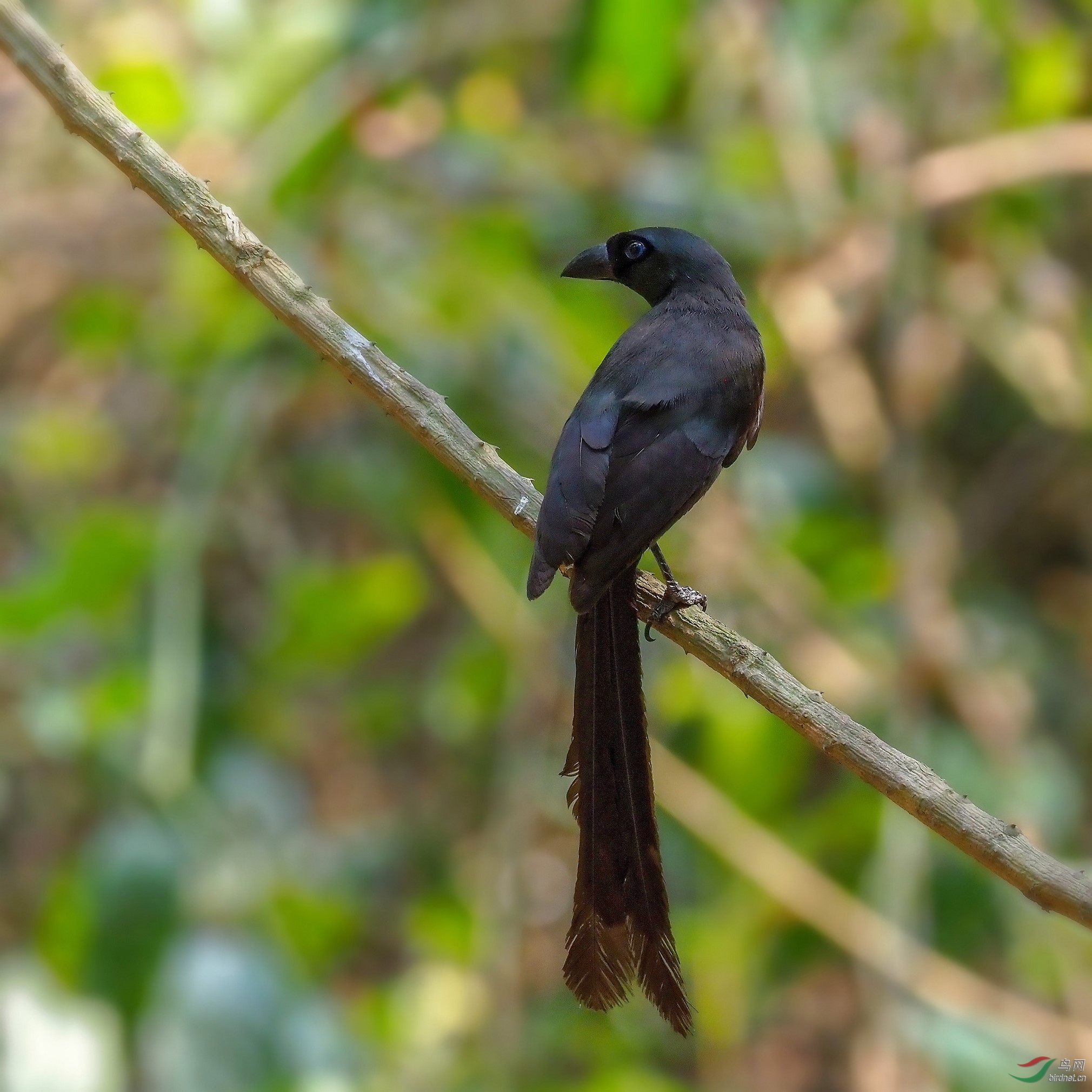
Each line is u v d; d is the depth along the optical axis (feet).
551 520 22.47
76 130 23.80
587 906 21.62
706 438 24.08
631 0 39.40
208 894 32.81
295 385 38.68
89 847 33.88
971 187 42.06
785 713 21.15
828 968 47.67
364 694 44.24
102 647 37.47
